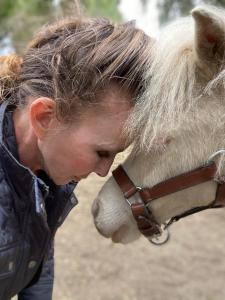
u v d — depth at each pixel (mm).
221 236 4168
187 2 7023
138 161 1433
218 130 1331
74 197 1389
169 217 1497
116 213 1477
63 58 1167
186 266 3678
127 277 3482
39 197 1134
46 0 7289
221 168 1367
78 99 1163
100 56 1165
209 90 1296
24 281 1306
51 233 1347
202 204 1459
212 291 3383
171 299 3266
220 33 1208
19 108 1216
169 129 1305
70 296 3205
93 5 6789
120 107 1204
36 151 1229
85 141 1198
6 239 1160
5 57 1301
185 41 1274
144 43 1243
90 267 3553
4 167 1159
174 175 1394
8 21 7184
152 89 1232
